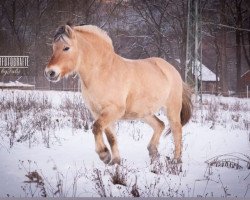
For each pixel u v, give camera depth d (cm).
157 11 5322
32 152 910
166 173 770
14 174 705
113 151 819
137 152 995
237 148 1105
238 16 5362
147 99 859
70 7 4962
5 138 1038
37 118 1380
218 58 5584
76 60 757
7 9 5303
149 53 5369
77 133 1202
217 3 5303
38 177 665
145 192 632
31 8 5259
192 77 2661
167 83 918
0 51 5228
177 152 902
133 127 1380
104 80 780
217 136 1293
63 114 1580
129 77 821
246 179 754
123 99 799
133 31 5259
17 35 5241
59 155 898
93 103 795
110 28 5028
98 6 5066
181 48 5009
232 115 1856
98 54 782
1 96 2319
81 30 789
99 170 732
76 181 668
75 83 4184
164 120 1620
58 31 758
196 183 713
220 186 700
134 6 5188
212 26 5319
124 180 678
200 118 1780
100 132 765
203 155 999
